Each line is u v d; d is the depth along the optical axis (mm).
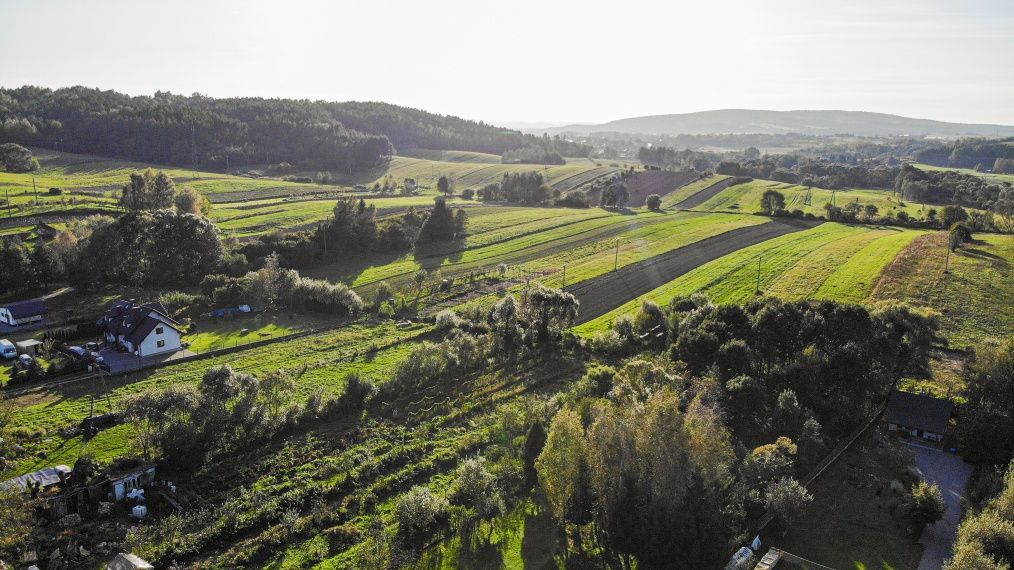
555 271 138000
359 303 110938
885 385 76875
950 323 102375
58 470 55344
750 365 76250
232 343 93562
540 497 58250
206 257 124812
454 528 53125
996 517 50562
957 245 138000
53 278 114125
